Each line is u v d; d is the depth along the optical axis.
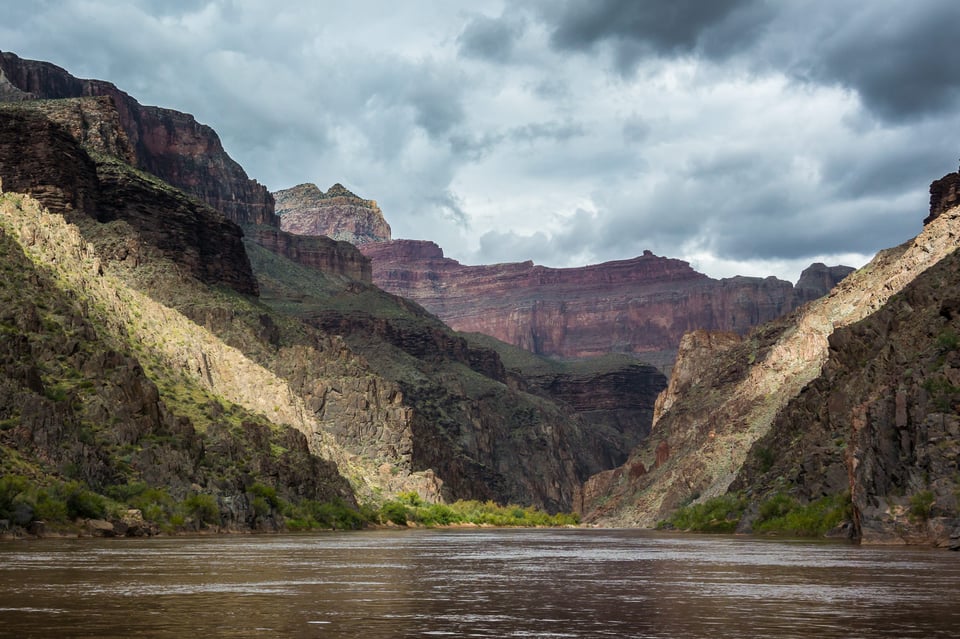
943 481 95.50
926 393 100.44
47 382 138.25
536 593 48.84
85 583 50.50
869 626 36.62
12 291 150.88
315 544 105.69
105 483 127.50
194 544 96.94
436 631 35.47
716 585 52.94
